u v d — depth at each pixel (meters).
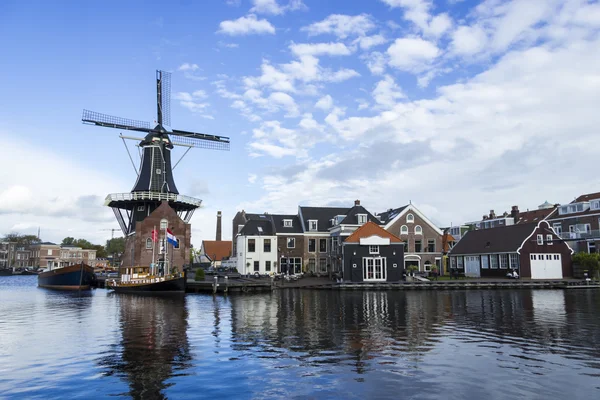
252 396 11.39
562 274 55.84
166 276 46.00
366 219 61.72
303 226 65.25
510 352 15.81
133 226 60.97
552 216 70.00
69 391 11.96
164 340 18.48
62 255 139.75
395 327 21.23
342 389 11.84
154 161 61.72
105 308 31.28
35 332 20.94
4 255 139.88
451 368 13.73
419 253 62.47
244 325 22.16
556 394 11.38
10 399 11.41
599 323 22.28
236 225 75.62
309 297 38.19
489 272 59.78
